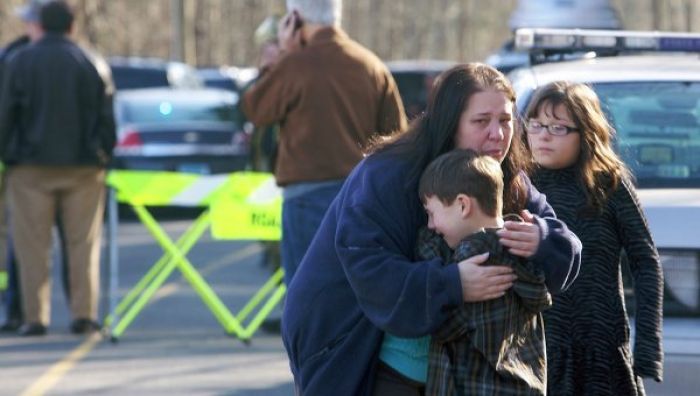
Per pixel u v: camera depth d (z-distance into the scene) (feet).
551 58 43.83
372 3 435.53
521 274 25.08
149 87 154.92
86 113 59.62
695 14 417.49
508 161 26.58
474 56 463.42
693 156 38.65
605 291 29.94
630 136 39.01
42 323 60.90
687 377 34.53
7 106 58.54
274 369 53.16
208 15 368.68
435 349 25.48
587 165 29.99
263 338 60.95
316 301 26.32
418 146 25.84
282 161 45.88
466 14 442.50
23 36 62.03
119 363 54.29
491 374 25.20
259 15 379.35
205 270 86.48
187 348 57.88
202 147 117.50
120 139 116.67
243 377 51.44
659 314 30.30
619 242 30.30
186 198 61.16
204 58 364.79
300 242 45.65
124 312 68.33
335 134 45.21
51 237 60.80
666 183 38.17
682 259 34.94
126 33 313.53
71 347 57.93
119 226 115.44
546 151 30.09
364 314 26.02
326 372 26.16
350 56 45.62
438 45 447.01
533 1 98.53
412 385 26.16
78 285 60.90
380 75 46.03
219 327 63.77
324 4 45.68
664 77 39.99
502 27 466.70
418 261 25.57
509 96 25.84
